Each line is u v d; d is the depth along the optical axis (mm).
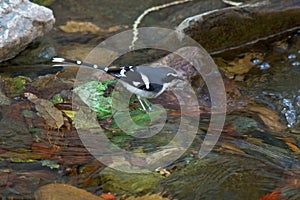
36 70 7867
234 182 5910
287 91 7715
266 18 8703
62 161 6125
